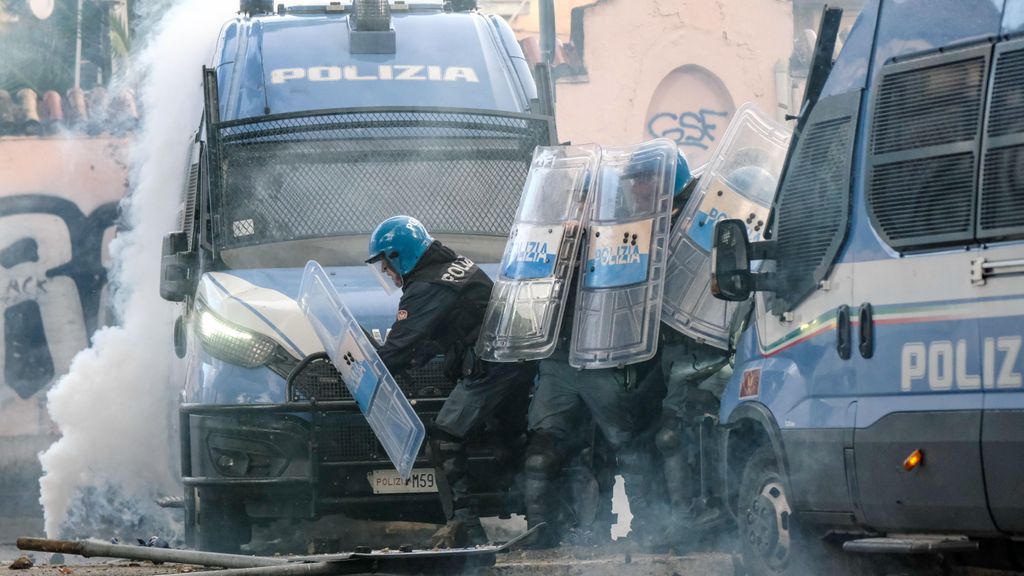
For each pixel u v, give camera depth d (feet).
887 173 37.68
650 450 50.08
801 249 40.40
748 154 48.83
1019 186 34.37
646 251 47.75
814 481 39.34
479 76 63.82
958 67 36.22
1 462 121.80
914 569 38.99
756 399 41.88
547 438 49.73
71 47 129.49
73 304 124.06
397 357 50.14
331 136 60.95
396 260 51.03
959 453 35.24
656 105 147.43
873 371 37.55
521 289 49.47
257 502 53.67
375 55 63.62
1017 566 36.17
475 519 51.19
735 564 43.88
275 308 54.39
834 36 41.16
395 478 53.47
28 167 124.36
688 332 47.83
